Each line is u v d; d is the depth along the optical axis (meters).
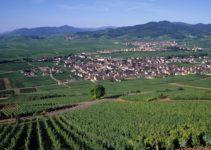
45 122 114.00
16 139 84.81
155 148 67.31
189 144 68.50
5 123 125.38
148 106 133.50
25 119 134.25
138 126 88.31
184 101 148.38
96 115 118.88
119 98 180.38
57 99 191.50
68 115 124.94
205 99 152.38
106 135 79.69
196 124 83.50
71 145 73.00
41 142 77.56
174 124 88.00
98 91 183.38
